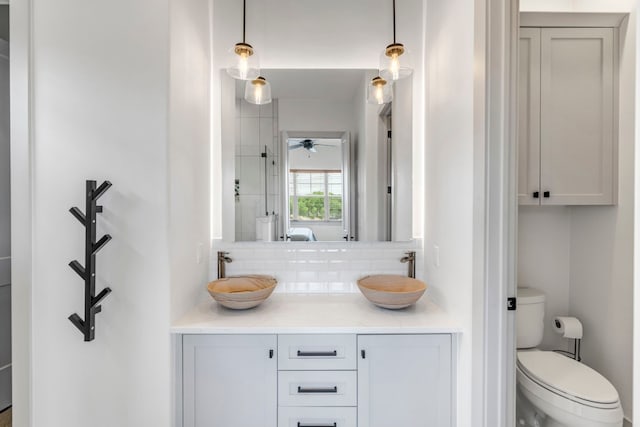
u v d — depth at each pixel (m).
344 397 1.37
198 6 1.64
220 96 1.86
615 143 1.66
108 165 1.32
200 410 1.36
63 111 1.32
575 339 1.92
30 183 1.32
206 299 1.75
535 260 1.96
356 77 1.90
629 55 1.61
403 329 1.35
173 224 1.37
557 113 1.67
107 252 1.32
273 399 1.37
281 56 1.89
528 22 1.66
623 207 1.64
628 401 1.62
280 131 1.89
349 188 1.90
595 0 1.78
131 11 1.32
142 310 1.32
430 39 1.74
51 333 1.33
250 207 1.88
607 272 1.73
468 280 1.28
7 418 1.86
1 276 1.92
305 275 1.88
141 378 1.32
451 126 1.45
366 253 1.89
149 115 1.31
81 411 1.33
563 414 1.37
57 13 1.32
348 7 1.88
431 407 1.37
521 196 1.68
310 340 1.37
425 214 1.83
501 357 1.18
